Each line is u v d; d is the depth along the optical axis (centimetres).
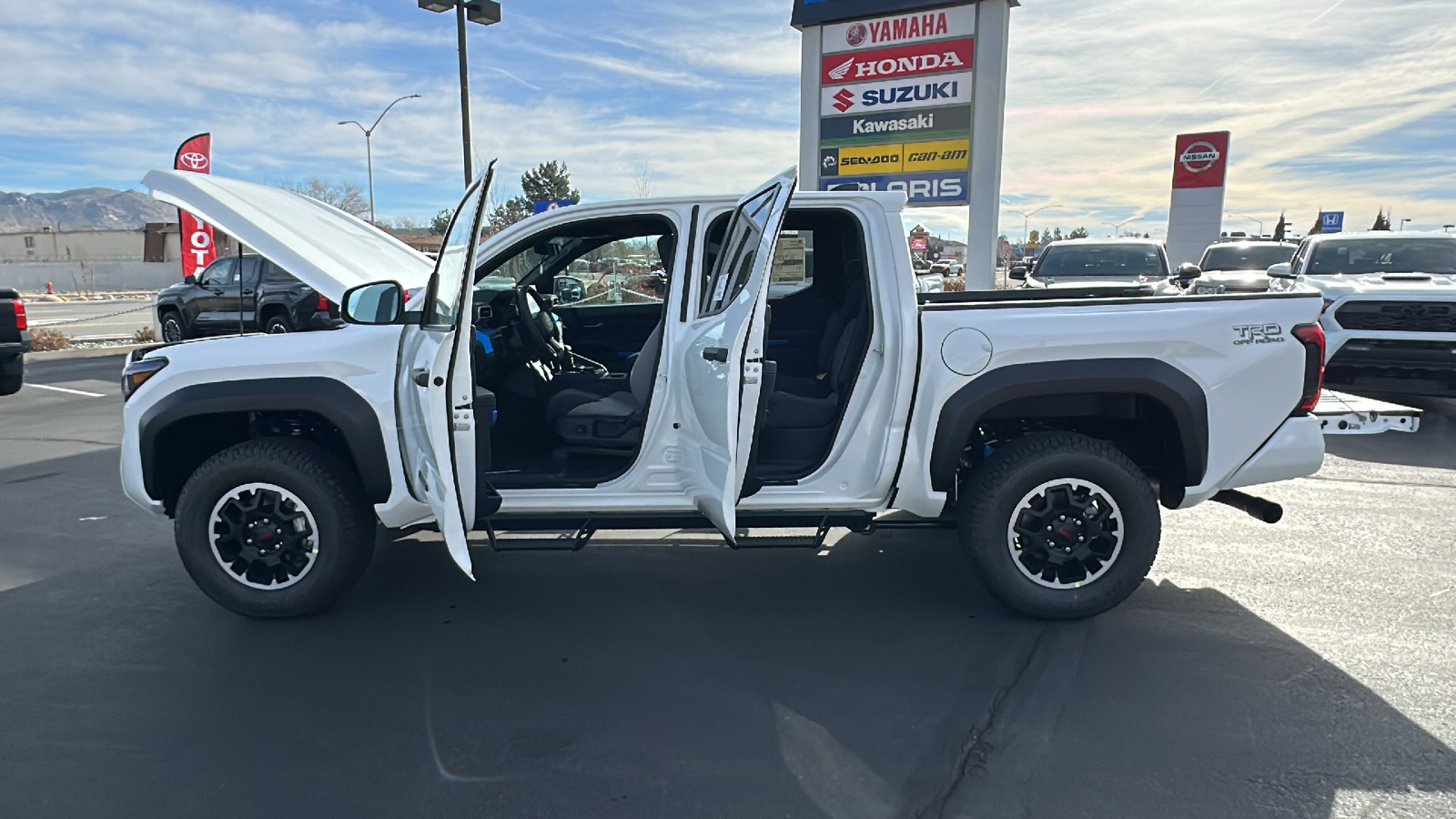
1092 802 262
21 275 5722
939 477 375
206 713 317
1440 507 566
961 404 369
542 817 258
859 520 393
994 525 377
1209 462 374
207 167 1692
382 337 382
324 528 384
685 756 289
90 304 3762
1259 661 351
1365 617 393
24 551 499
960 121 1296
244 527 388
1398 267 954
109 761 287
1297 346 374
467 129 1479
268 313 1461
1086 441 376
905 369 373
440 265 361
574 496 387
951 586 438
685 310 386
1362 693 324
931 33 1291
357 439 375
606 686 337
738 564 473
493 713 318
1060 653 360
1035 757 286
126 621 400
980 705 320
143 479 390
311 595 388
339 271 399
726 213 392
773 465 398
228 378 380
